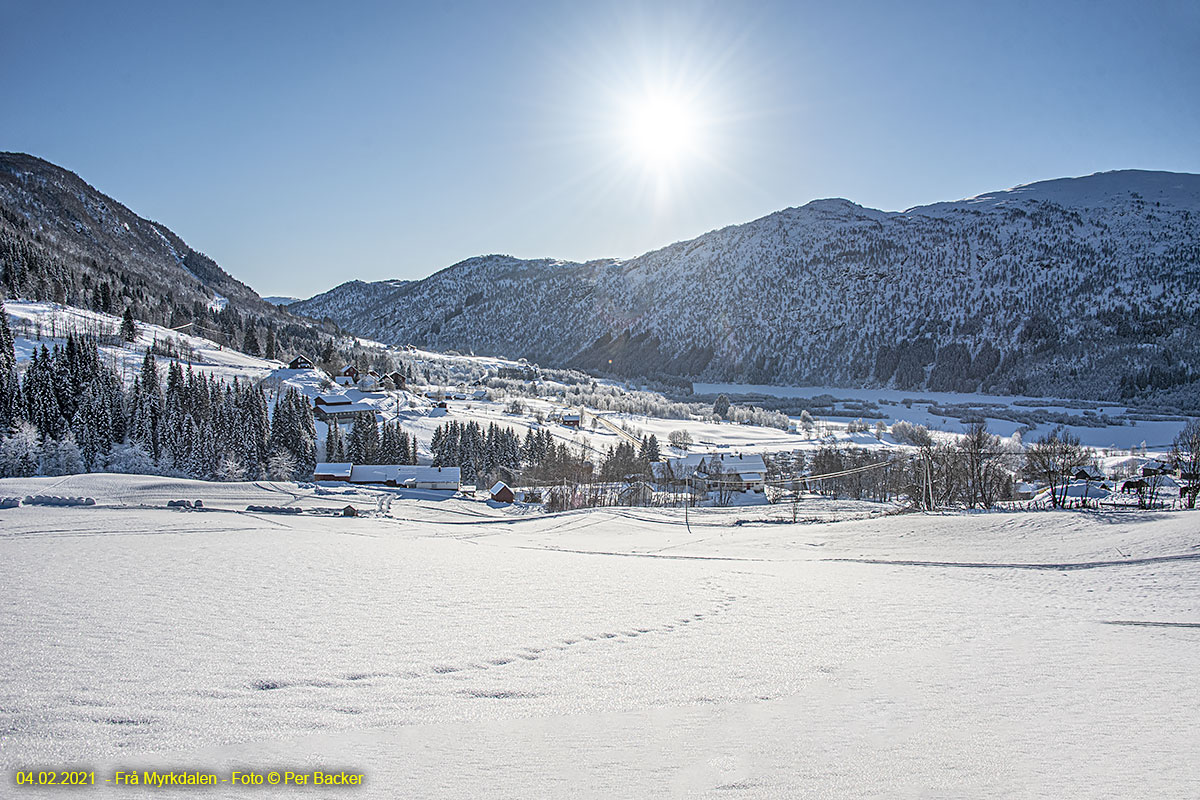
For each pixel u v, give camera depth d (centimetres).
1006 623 1989
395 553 3294
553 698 1077
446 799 685
